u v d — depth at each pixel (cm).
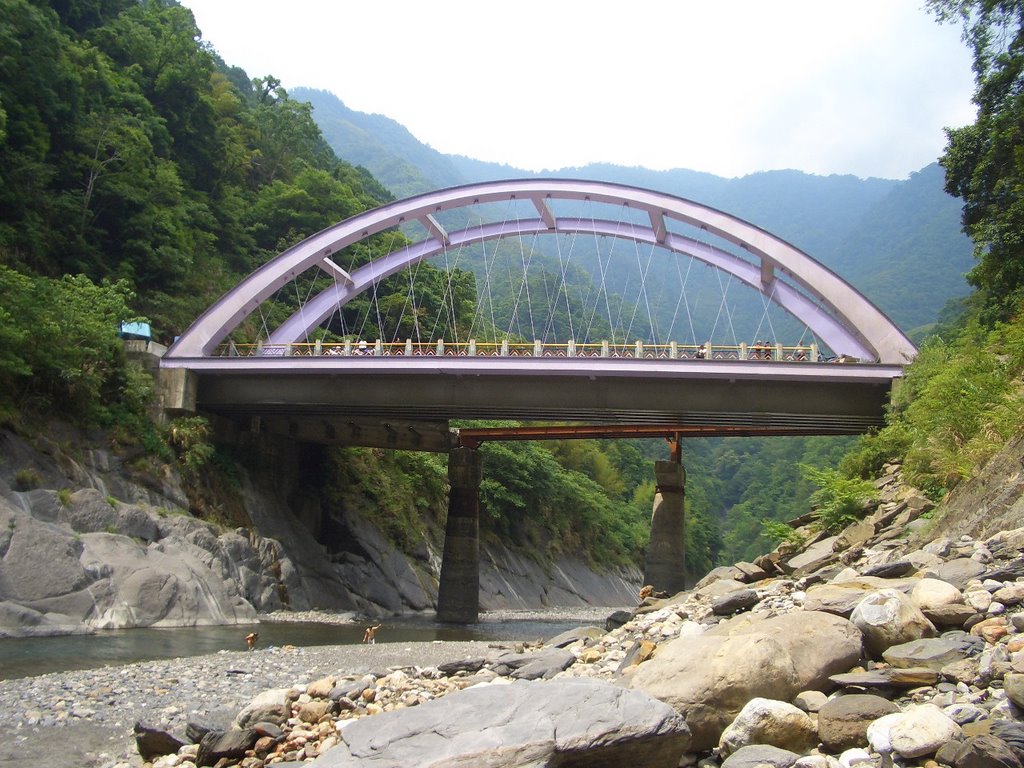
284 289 8312
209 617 3422
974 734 723
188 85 8138
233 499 4772
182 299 6500
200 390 4844
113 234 6209
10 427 3497
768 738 834
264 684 1738
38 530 3020
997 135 4191
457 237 5906
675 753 818
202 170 8431
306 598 4644
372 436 5778
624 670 1320
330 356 4600
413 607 5909
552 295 16362
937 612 995
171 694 1619
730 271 5175
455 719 847
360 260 8925
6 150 5103
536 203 5500
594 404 4472
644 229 5591
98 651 2386
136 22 8569
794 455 19938
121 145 6178
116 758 1198
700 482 19638
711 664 920
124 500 3909
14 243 5072
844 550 2106
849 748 798
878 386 4184
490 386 4588
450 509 5634
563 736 789
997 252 4172
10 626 2675
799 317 4825
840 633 977
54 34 5700
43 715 1432
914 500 2148
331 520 5884
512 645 2366
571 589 9094
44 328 3750
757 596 1530
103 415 4119
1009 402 1912
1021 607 969
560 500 9862
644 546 12106
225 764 1103
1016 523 1319
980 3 3753
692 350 4831
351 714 1230
